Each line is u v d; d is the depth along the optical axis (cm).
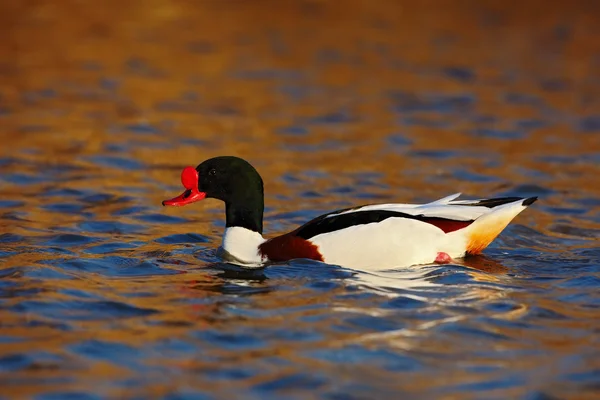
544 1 3212
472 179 1695
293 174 1717
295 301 1014
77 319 962
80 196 1558
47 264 1159
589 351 877
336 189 1627
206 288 1066
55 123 2045
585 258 1188
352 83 2428
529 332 924
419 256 1119
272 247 1172
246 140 1955
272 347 887
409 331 924
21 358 860
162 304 1009
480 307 989
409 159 1831
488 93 2347
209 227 1402
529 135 2003
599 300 1015
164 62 2577
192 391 796
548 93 2347
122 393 792
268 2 3216
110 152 1844
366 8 3188
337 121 2111
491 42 2822
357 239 1126
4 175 1675
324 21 3042
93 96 2275
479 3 3219
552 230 1365
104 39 2766
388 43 2809
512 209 1122
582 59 2653
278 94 2322
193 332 924
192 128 2038
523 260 1173
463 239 1128
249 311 984
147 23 2952
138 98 2269
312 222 1175
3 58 2564
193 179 1209
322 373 830
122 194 1577
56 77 2422
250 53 2686
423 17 3100
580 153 1867
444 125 2083
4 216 1423
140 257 1209
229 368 841
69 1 3092
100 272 1132
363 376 825
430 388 803
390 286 1055
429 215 1130
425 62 2623
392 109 2212
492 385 808
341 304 1001
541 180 1684
